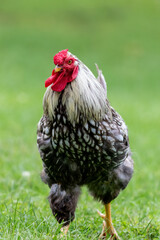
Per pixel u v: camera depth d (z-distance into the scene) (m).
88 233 7.75
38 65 38.44
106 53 42.66
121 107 24.70
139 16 53.19
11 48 42.44
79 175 7.35
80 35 47.06
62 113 6.77
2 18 51.00
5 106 23.20
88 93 6.79
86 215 8.91
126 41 45.94
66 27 49.38
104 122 6.96
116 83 35.09
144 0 58.00
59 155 7.11
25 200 9.34
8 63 38.28
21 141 15.62
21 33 46.50
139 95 30.61
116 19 52.16
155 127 20.16
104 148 6.99
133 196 10.56
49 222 7.62
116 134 7.05
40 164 12.77
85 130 6.79
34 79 34.16
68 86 6.78
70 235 7.30
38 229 7.30
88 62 40.19
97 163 7.14
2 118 20.05
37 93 28.59
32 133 16.50
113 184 7.62
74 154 7.00
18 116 20.69
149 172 12.77
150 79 36.66
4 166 12.39
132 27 49.84
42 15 52.62
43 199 9.82
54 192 7.62
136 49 44.03
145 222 8.38
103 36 47.03
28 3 55.72
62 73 6.74
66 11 53.84
